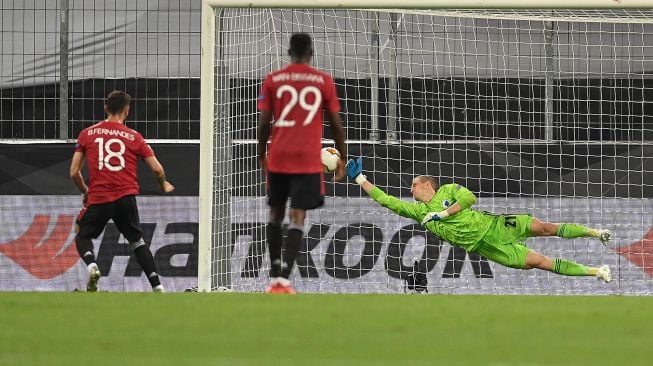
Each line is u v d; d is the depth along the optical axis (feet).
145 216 150.00
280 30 154.30
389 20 154.10
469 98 154.71
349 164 136.87
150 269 110.63
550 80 154.71
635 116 155.02
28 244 150.71
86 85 156.15
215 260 128.67
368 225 148.97
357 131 154.20
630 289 148.46
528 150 150.71
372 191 136.56
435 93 154.20
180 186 150.30
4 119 156.15
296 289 148.87
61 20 155.33
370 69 153.69
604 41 155.12
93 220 109.60
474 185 150.71
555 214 150.10
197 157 150.30
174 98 156.04
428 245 148.56
